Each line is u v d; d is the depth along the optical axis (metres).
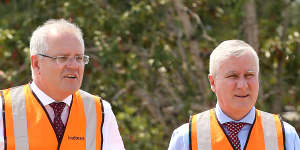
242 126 4.82
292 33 10.91
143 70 10.77
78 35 4.83
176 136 4.92
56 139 4.88
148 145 12.09
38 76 4.92
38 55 4.80
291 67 11.13
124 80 10.42
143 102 11.68
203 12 10.85
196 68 10.74
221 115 4.85
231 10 10.98
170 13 10.79
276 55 10.31
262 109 9.27
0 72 9.64
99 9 9.96
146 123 12.58
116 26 9.67
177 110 10.98
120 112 11.24
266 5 12.31
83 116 5.05
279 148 4.76
